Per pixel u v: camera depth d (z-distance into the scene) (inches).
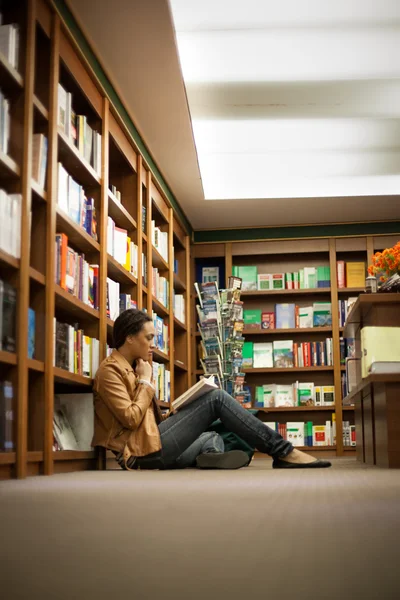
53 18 152.7
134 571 36.8
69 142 159.9
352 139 251.3
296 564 37.9
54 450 151.2
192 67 197.6
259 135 245.6
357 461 230.7
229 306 292.2
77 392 178.5
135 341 170.6
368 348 167.2
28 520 58.6
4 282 126.8
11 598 30.5
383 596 30.0
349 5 169.9
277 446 166.2
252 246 339.6
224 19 174.1
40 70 150.8
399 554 40.4
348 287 333.7
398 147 258.4
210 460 165.8
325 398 327.3
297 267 347.9
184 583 33.7
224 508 66.8
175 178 277.4
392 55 193.9
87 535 49.8
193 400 166.6
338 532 49.4
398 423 163.6
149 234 241.9
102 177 187.3
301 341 341.1
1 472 118.4
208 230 342.0
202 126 237.0
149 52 184.7
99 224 184.4
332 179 286.2
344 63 198.4
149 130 233.5
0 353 117.7
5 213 122.1
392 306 170.9
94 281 179.5
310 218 329.7
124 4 161.9
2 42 129.7
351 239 335.3
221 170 273.6
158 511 64.9
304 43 187.3
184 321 317.4
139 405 162.4
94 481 112.7
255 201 306.5
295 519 57.2
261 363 334.6
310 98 219.6
